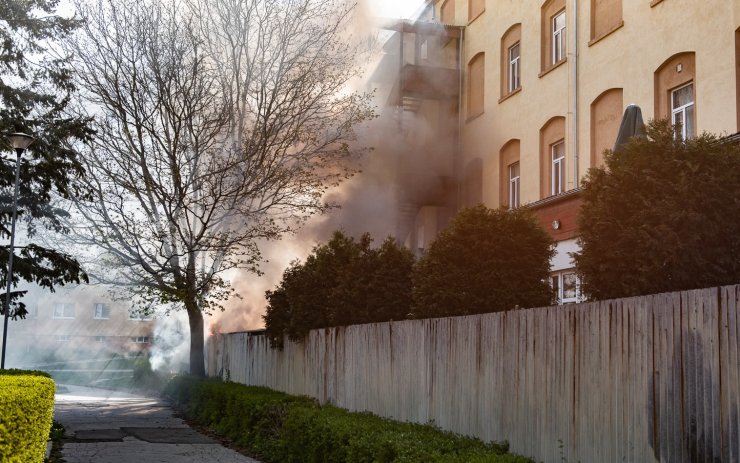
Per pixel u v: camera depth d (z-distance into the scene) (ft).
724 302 19.99
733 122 48.65
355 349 49.85
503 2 79.25
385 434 32.60
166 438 58.44
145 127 75.87
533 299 39.37
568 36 67.62
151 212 79.15
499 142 78.54
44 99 77.77
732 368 19.56
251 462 45.70
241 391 60.39
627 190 27.61
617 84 60.49
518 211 41.16
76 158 76.28
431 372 39.14
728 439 19.56
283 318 66.23
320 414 41.04
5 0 77.10
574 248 60.03
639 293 26.55
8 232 76.23
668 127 28.30
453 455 27.53
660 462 22.17
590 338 26.00
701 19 52.08
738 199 26.35
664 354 22.21
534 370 29.66
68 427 66.59
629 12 59.67
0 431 20.27
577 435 26.55
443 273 40.04
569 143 66.28
